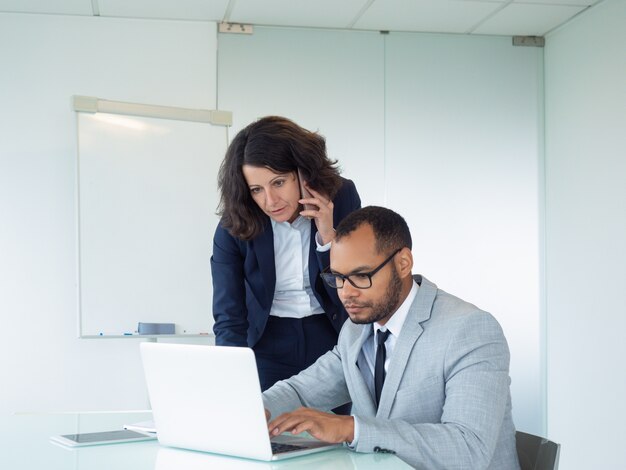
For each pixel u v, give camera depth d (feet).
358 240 5.48
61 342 14.07
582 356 14.94
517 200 16.29
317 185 7.83
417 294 5.82
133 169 13.69
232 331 8.47
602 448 14.28
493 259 16.16
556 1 14.16
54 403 14.01
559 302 15.76
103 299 13.38
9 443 5.65
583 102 14.97
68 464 4.97
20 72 14.08
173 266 13.80
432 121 16.07
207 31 14.90
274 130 7.67
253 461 5.06
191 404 5.32
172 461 5.06
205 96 14.80
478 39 16.22
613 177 14.05
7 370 13.89
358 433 5.08
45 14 14.20
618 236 13.88
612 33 13.99
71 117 14.24
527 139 16.35
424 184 15.99
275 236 8.34
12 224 13.98
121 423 6.49
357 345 6.09
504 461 5.49
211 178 14.12
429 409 5.57
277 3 14.07
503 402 5.36
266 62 15.42
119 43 14.48
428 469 5.06
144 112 13.82
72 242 14.19
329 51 15.70
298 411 5.23
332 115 15.69
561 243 15.71
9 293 13.93
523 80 16.35
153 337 13.75
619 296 13.80
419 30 15.90
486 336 5.51
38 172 14.10
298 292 8.52
